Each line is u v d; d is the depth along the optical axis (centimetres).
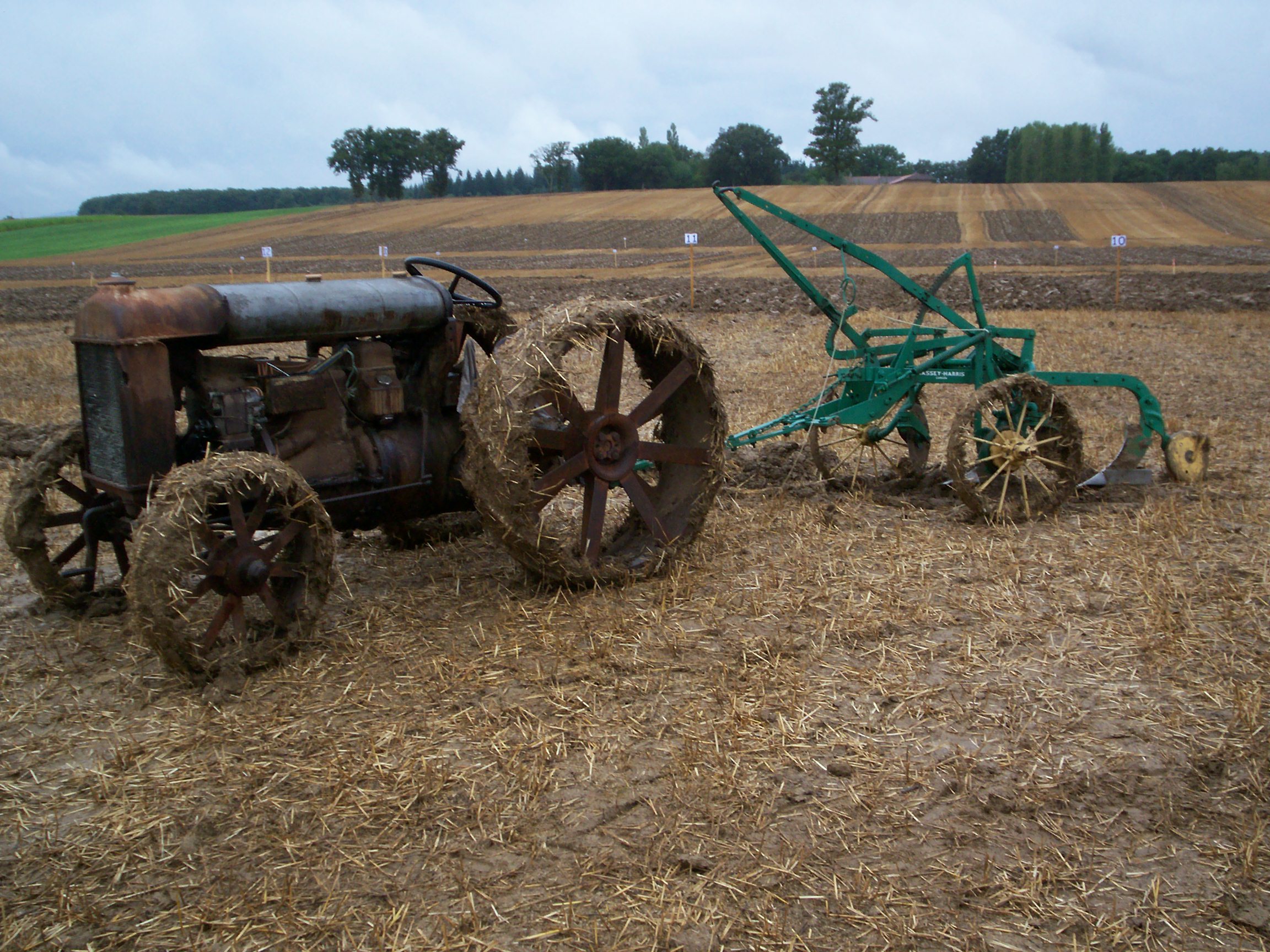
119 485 426
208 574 400
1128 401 1019
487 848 298
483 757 346
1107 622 454
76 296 2594
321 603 441
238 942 262
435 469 513
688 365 535
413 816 313
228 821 313
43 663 431
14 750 361
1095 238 4203
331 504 476
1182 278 2488
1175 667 409
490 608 489
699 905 273
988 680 400
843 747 351
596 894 278
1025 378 614
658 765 341
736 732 360
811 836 302
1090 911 272
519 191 15038
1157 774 335
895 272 667
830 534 591
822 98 9631
